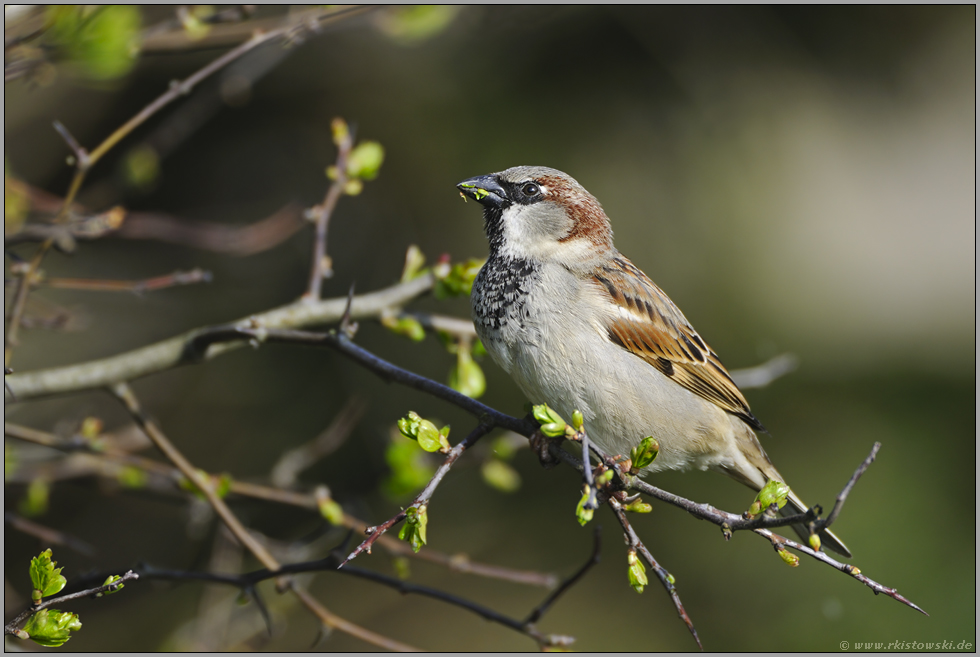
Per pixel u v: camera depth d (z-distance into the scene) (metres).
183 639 8.02
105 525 10.70
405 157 12.65
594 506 3.64
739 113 12.95
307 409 12.21
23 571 10.23
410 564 12.53
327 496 6.20
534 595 12.44
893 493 11.80
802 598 11.25
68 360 10.88
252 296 12.34
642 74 12.56
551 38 12.14
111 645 10.02
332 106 12.68
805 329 13.31
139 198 12.44
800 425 12.76
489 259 6.12
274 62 8.07
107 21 4.93
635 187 12.62
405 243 12.72
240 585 5.12
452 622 12.16
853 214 13.91
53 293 10.84
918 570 10.98
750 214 13.20
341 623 5.37
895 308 13.81
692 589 11.84
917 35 13.34
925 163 14.26
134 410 5.67
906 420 12.78
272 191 12.88
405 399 12.37
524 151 12.27
